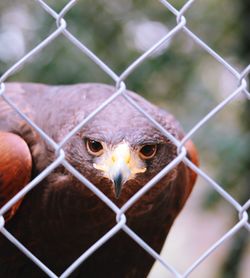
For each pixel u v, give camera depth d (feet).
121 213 10.11
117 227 10.11
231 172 23.08
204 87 24.59
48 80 22.67
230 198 10.66
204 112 24.34
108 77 23.13
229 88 26.27
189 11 25.26
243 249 24.99
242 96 24.16
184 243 41.75
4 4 22.94
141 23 24.09
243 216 10.69
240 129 24.30
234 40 24.95
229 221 25.22
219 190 10.65
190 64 24.34
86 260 15.80
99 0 23.35
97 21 23.38
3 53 22.62
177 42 24.39
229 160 22.85
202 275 39.34
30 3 22.89
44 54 22.70
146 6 24.14
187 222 42.29
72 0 9.80
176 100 24.48
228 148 22.76
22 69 22.65
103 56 23.48
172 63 24.03
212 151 23.44
